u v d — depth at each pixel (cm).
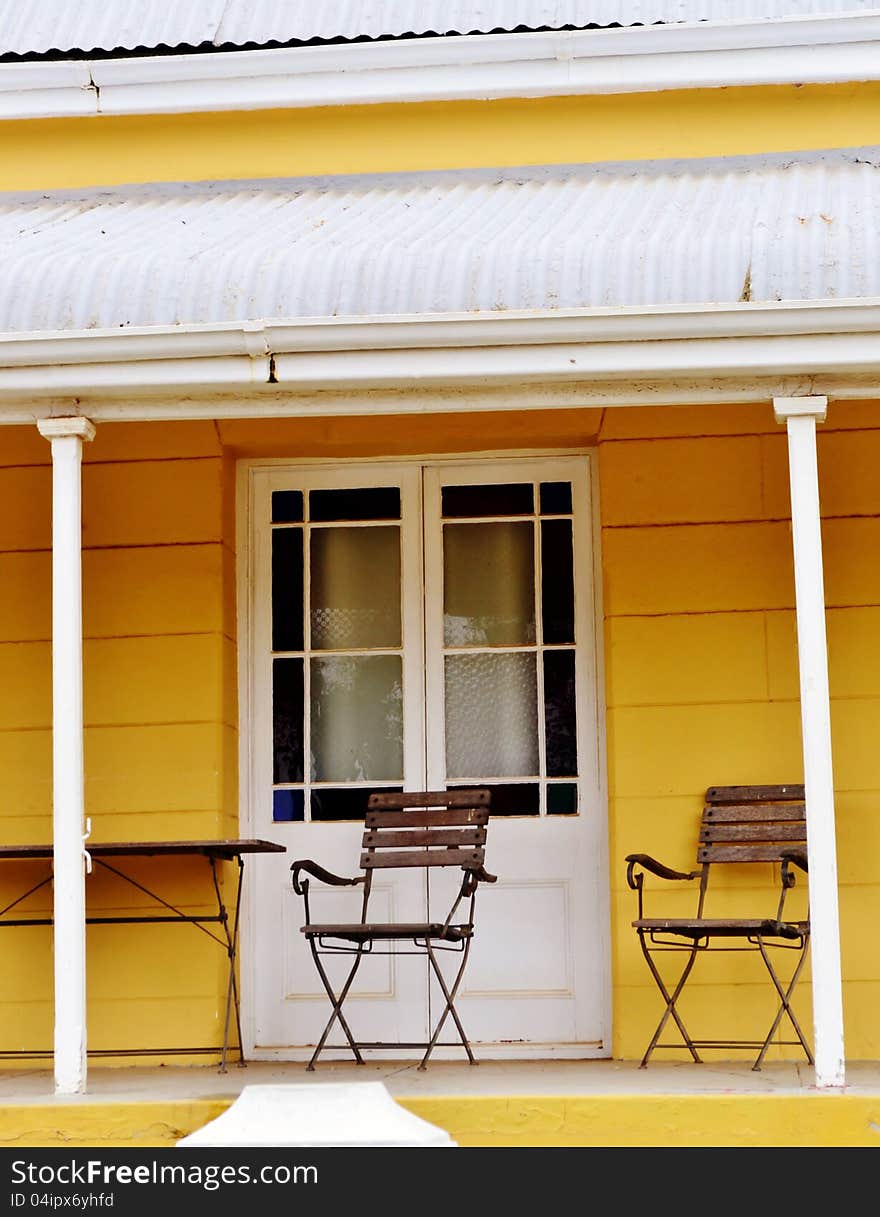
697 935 657
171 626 753
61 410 619
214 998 728
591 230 638
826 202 653
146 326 598
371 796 733
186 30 800
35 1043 733
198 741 745
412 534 776
